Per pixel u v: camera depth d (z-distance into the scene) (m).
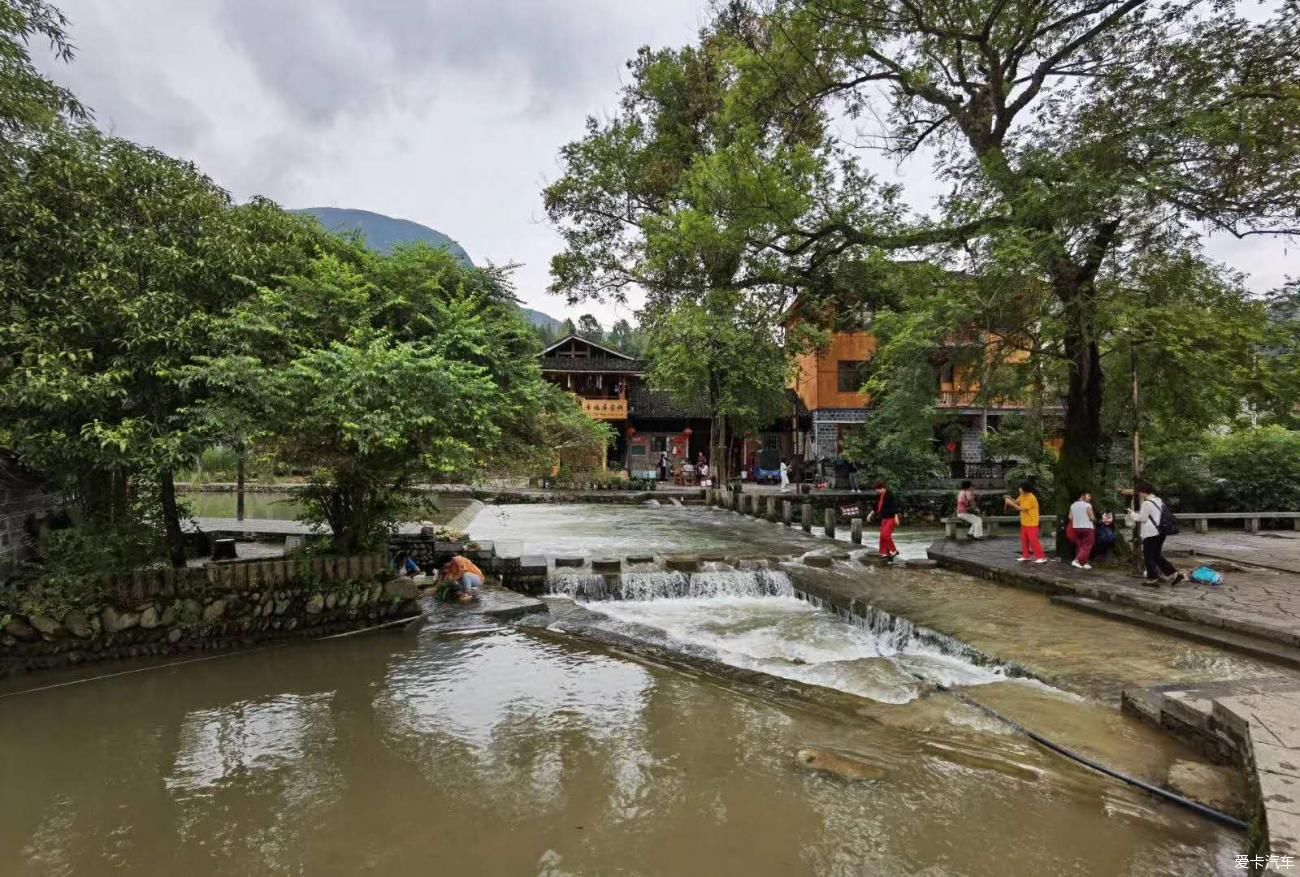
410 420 8.12
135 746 5.80
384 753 5.68
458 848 4.34
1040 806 4.77
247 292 8.80
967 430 28.91
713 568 12.45
